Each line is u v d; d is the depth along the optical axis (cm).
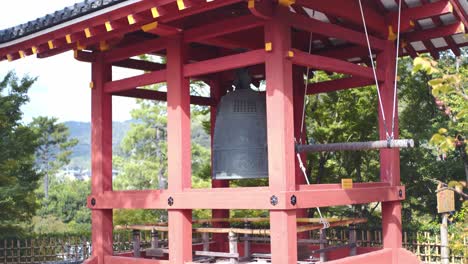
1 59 966
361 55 1065
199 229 933
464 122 1405
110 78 994
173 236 855
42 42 880
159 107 3472
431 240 1363
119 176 3466
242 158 855
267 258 1005
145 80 920
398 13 925
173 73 872
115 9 749
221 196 794
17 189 1702
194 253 980
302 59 786
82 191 4381
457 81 442
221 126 885
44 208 4072
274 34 756
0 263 1596
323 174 1683
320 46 1105
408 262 945
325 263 801
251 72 1152
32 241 1611
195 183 2177
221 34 837
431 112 1722
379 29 950
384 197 931
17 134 1970
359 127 1630
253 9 720
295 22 783
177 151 855
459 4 900
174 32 845
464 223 1112
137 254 996
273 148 746
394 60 982
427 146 1792
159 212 2480
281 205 728
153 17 768
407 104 1789
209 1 692
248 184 1644
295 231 747
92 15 775
